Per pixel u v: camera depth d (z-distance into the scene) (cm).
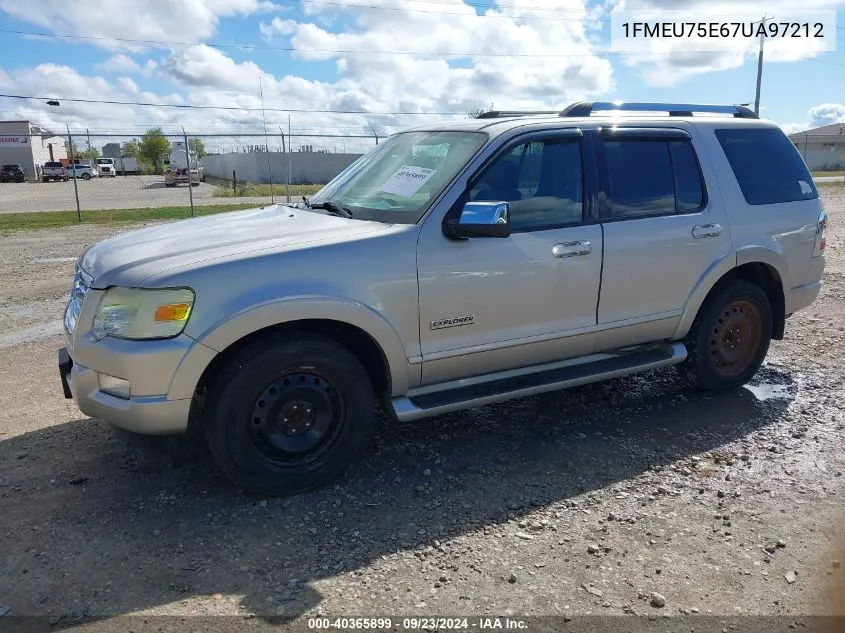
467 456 414
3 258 1194
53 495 364
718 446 427
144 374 324
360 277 357
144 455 408
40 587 290
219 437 342
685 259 462
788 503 359
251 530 333
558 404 496
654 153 459
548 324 421
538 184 415
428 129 457
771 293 528
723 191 483
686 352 483
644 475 391
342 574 300
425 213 380
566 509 354
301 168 4091
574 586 292
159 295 324
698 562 309
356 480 384
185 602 281
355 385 369
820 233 536
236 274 335
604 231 430
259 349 342
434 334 385
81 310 347
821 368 569
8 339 663
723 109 520
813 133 6656
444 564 307
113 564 306
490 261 392
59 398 504
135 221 1944
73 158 1900
